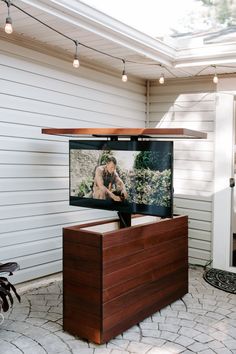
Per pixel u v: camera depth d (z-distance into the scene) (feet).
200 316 11.17
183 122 17.22
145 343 9.52
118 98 16.56
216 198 16.14
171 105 17.53
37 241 13.34
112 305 9.58
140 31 12.22
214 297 12.75
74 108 14.48
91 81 15.15
